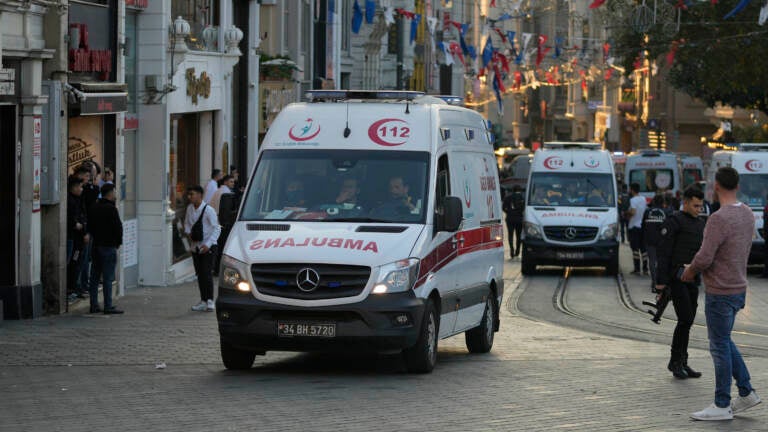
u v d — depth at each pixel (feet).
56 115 100.99
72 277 107.96
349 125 75.00
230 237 70.44
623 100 465.47
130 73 131.34
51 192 100.99
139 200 134.31
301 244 68.23
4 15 92.63
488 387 64.85
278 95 189.06
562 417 55.36
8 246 97.81
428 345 70.49
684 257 68.85
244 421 53.57
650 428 52.95
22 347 81.56
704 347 91.25
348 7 264.93
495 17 414.41
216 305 68.74
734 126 313.32
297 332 67.10
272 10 201.57
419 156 73.67
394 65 296.30
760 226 170.40
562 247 164.14
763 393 62.54
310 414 55.52
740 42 236.43
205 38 153.38
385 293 67.10
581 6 414.41
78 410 56.44
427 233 70.64
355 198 72.08
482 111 547.49
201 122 156.87
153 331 92.02
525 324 107.76
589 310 122.62
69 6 108.17
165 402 58.75
